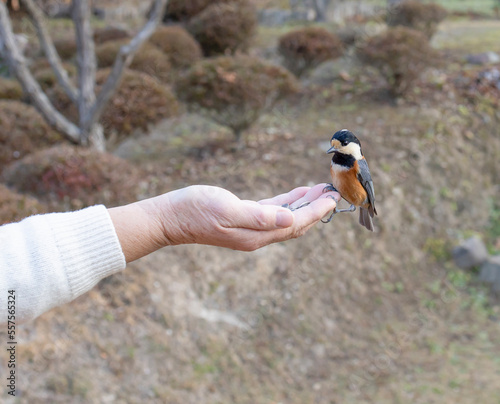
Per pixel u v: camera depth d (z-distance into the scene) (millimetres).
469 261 8320
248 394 5836
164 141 9547
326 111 10625
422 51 10062
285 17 17703
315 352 6582
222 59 8594
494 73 11438
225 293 6680
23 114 7559
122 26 15469
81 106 7766
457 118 10273
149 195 7711
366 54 10398
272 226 1871
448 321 7453
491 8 20562
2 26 7008
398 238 8359
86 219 1472
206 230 1811
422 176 9109
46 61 10836
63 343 5367
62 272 1373
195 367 5875
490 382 6168
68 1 15844
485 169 9906
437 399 5938
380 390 6141
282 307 6859
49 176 5809
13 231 1391
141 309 6066
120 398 5227
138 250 1730
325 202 2139
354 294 7438
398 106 10539
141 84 8195
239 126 8844
